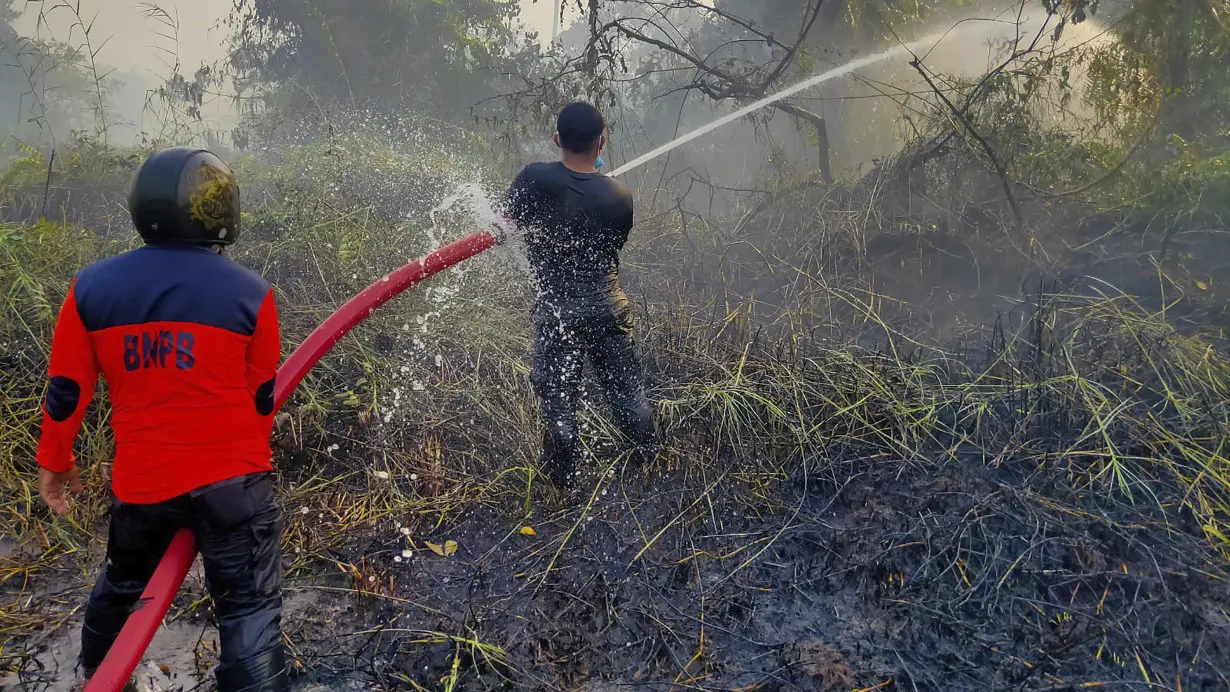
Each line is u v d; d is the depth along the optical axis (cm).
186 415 206
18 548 312
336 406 392
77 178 639
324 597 291
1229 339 414
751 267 558
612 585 297
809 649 267
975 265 500
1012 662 261
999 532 313
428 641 270
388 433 377
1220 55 555
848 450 369
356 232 529
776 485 352
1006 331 450
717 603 289
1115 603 281
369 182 639
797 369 414
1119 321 425
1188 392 376
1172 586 284
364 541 318
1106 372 394
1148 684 249
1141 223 500
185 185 209
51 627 272
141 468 205
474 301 470
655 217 616
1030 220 529
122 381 206
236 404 214
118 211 607
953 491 335
